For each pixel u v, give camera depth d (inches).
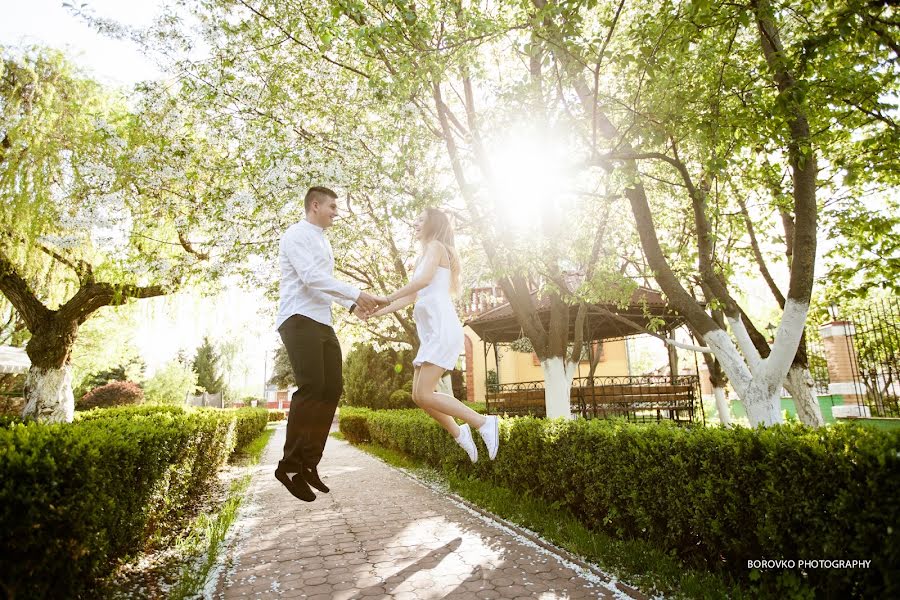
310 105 305.0
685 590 128.1
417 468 360.5
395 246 415.8
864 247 313.1
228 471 386.0
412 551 173.3
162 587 143.6
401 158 242.5
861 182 305.7
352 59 289.7
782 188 291.4
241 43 267.3
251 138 265.6
